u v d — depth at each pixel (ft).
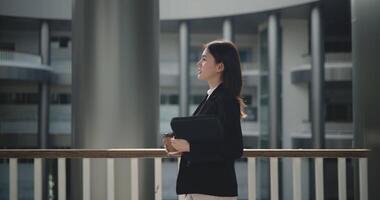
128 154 9.48
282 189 56.13
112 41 12.17
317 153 9.77
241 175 66.49
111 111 12.11
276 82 63.46
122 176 11.76
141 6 12.48
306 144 62.28
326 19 67.36
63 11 64.34
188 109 69.72
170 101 81.15
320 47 59.31
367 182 10.10
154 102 12.87
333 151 9.86
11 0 62.85
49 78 68.64
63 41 77.46
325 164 56.39
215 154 6.07
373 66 11.37
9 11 62.75
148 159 12.32
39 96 70.69
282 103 67.46
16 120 73.72
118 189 11.74
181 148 6.15
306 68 63.00
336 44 75.36
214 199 6.16
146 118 12.45
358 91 12.37
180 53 68.28
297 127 66.59
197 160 6.12
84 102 12.23
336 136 59.67
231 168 6.33
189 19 66.13
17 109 75.05
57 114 72.64
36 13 63.87
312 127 60.23
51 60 73.67
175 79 75.92
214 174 6.17
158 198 9.58
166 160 78.89
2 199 53.93
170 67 76.33
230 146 6.03
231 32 65.72
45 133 70.38
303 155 9.72
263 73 70.74
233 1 63.62
